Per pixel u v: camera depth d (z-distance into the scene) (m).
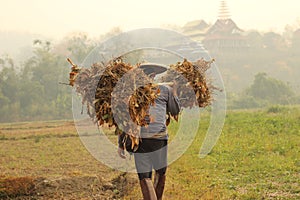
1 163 12.72
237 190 7.31
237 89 65.19
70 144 17.17
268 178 8.14
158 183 5.92
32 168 11.48
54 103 49.44
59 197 7.35
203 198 6.77
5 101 49.22
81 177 8.06
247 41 82.25
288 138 13.56
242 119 21.45
